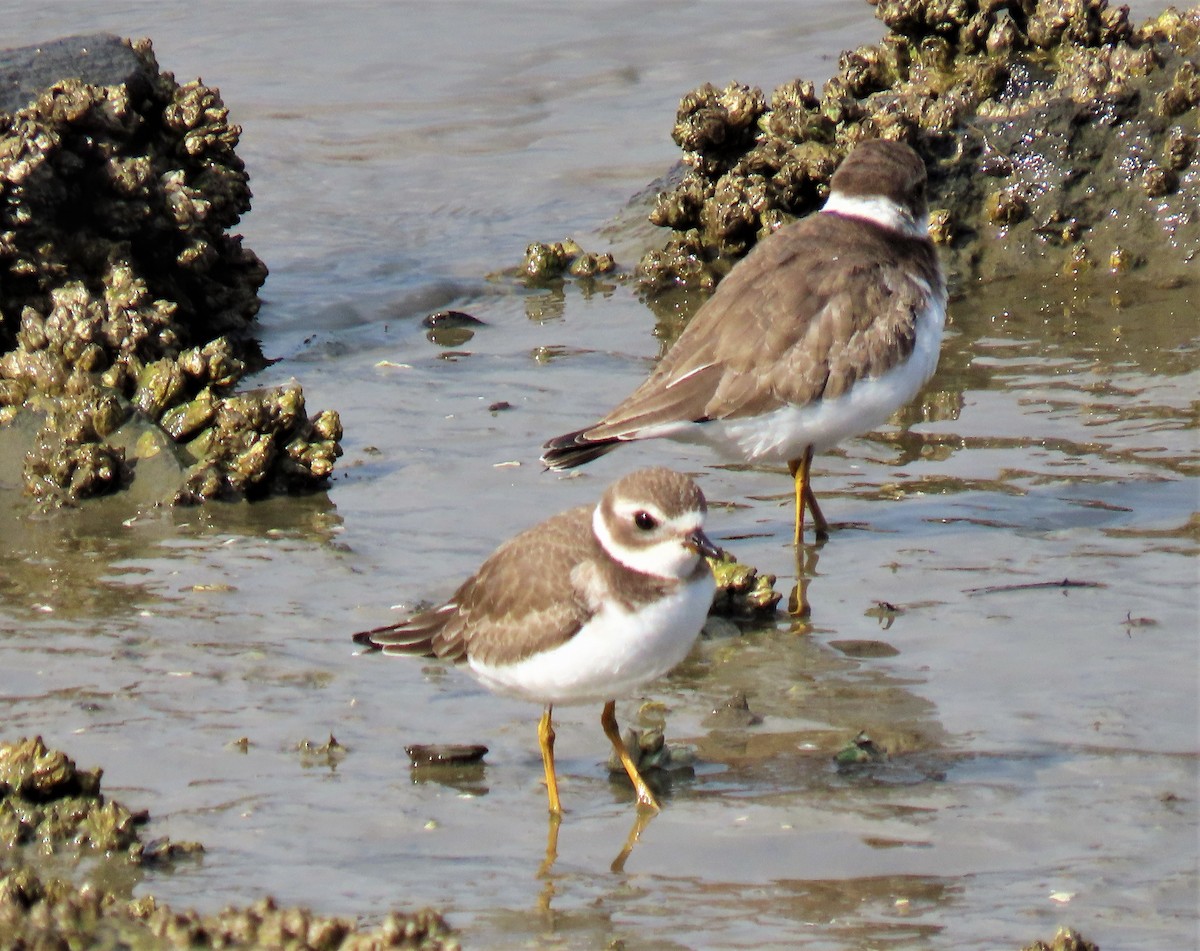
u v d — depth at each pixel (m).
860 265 13.29
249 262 19.05
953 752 10.10
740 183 19.89
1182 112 19.33
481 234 21.59
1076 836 9.12
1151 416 15.41
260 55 26.62
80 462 14.42
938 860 8.97
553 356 17.81
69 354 15.53
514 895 8.77
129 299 16.27
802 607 12.26
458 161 23.52
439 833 9.45
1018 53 20.42
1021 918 8.34
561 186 22.81
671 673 11.35
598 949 8.20
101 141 17.67
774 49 26.05
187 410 15.02
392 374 17.41
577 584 9.41
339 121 24.56
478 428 15.84
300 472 14.52
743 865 9.02
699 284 19.89
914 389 13.54
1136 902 8.45
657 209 20.16
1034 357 17.06
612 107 24.81
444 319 19.03
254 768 10.12
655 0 28.56
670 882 8.88
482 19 28.16
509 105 25.06
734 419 12.92
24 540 13.65
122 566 13.10
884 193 13.74
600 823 9.52
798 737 10.41
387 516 13.97
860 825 9.35
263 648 11.68
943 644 11.54
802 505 13.30
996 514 13.64
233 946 8.03
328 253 20.95
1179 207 19.05
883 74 21.11
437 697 11.10
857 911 8.49
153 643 11.77
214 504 14.25
